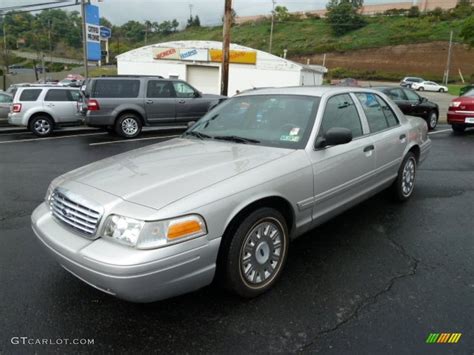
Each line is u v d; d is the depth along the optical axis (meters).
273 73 33.34
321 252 3.82
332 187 3.62
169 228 2.45
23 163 8.14
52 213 3.02
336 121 3.86
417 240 4.10
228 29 14.66
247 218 2.87
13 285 3.22
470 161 8.07
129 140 11.37
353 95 4.32
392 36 83.38
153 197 2.59
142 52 34.78
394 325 2.72
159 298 2.51
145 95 11.77
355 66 73.44
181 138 4.09
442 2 101.44
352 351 2.48
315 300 3.02
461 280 3.30
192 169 2.99
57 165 7.97
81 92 13.09
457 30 80.31
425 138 5.72
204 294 3.10
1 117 14.72
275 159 3.20
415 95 13.16
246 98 4.30
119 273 2.36
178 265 2.48
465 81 60.81
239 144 3.62
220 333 2.66
